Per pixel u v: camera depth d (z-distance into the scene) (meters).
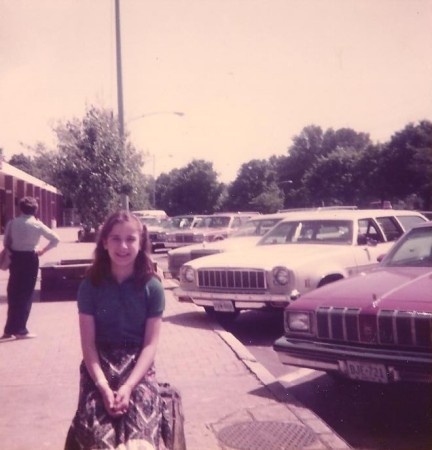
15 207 41.81
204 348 7.45
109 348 3.21
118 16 19.67
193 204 99.12
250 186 97.00
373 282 5.63
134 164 16.73
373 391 5.91
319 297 5.59
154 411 3.05
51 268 12.24
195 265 9.23
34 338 8.23
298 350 5.41
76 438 2.96
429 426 4.91
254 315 10.59
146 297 3.26
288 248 9.44
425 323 4.71
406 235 6.78
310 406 5.53
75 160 15.80
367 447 4.52
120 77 19.52
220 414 5.04
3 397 5.52
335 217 9.91
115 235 3.23
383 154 61.69
